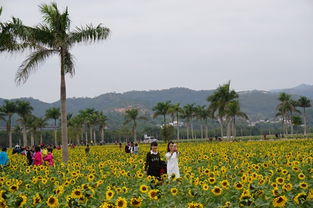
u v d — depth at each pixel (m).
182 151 29.47
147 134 143.38
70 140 107.19
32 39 21.30
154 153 12.21
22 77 22.38
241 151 26.47
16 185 9.80
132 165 17.23
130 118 87.62
